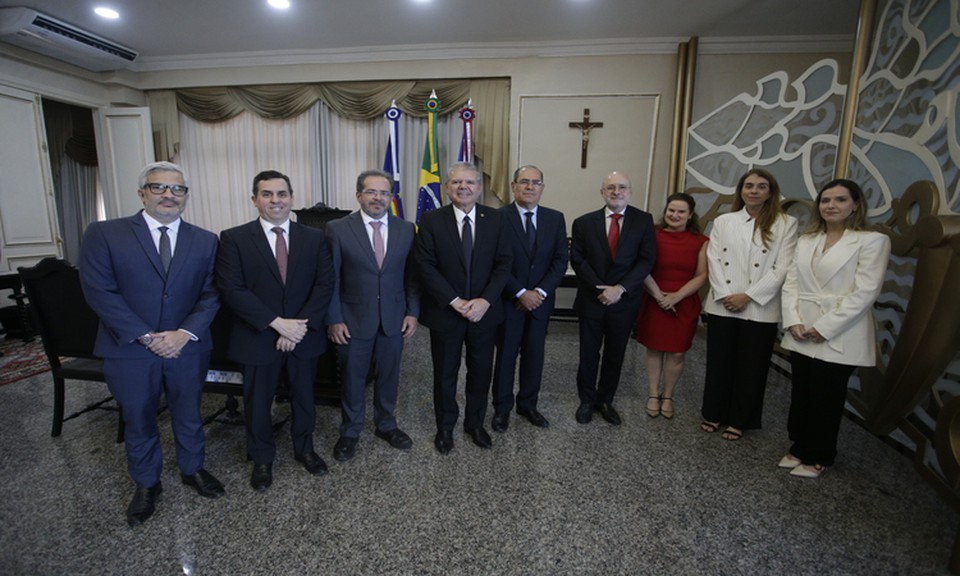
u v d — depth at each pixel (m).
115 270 1.46
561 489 1.78
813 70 3.17
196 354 1.61
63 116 5.71
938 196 1.91
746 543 1.50
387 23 4.06
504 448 2.08
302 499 1.70
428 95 4.75
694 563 1.41
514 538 1.51
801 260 1.87
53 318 2.04
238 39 4.43
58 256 4.68
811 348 1.82
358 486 1.78
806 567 1.41
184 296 1.56
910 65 2.20
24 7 3.73
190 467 1.69
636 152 4.58
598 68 4.50
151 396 1.54
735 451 2.09
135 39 4.42
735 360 2.18
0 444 2.08
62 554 1.42
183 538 1.49
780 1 3.56
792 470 1.91
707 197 4.02
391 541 1.49
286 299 1.68
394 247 1.89
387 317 1.89
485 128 4.73
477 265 1.89
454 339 1.94
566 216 4.76
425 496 1.72
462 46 4.54
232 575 1.34
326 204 5.13
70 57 4.41
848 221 1.79
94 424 2.29
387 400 2.05
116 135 5.01
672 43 4.35
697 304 2.30
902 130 2.22
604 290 2.12
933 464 1.92
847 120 2.62
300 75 4.86
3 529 1.52
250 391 1.69
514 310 2.11
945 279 1.64
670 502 1.71
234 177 5.27
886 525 1.61
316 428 2.26
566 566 1.39
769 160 3.48
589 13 3.82
